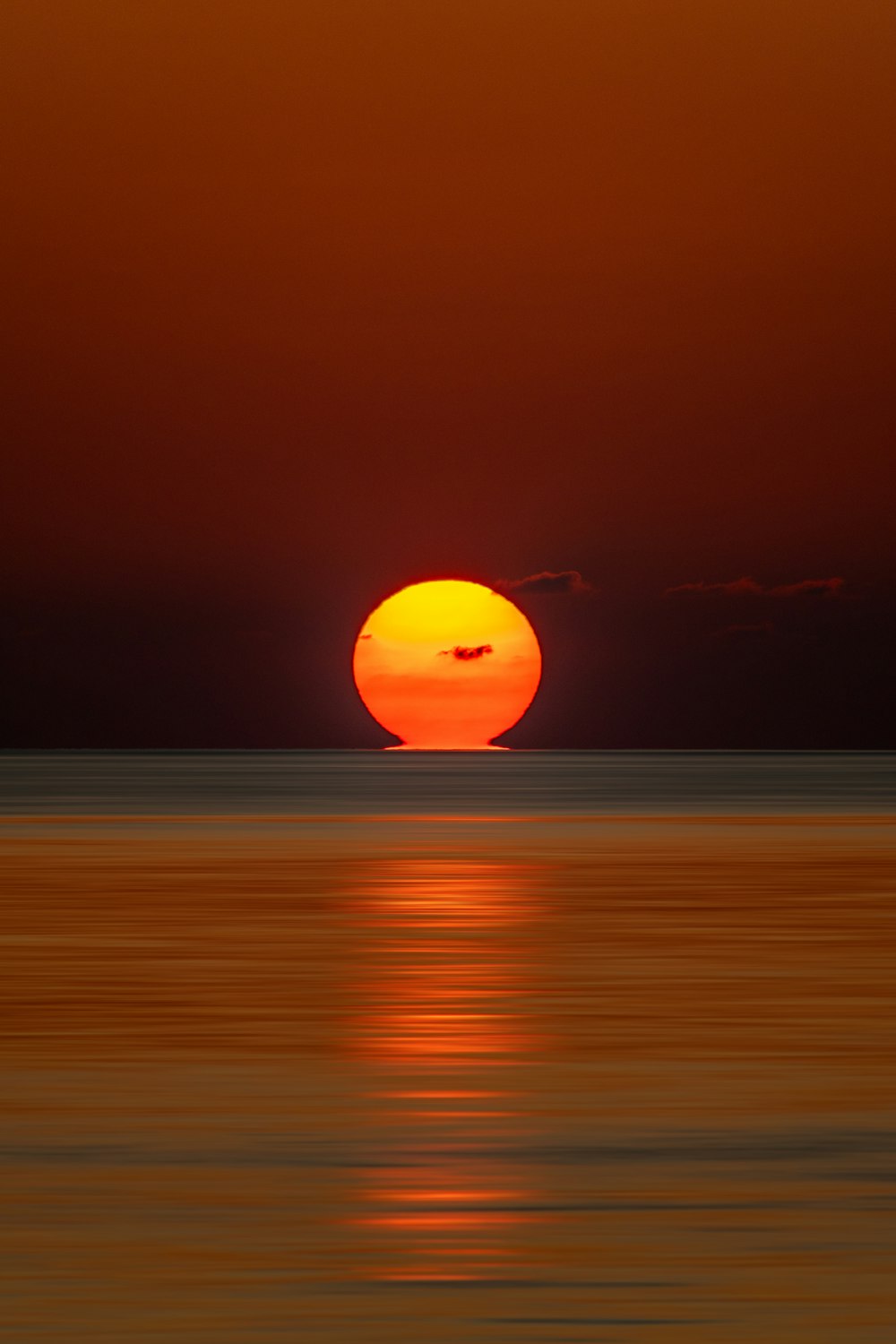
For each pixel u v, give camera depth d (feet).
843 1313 125.29
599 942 347.77
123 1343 119.14
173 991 279.90
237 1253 138.72
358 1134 178.29
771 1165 166.30
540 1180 160.45
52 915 401.29
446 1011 259.19
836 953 328.90
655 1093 199.00
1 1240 142.00
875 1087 202.69
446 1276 133.08
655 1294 129.29
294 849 653.71
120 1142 175.22
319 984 287.89
